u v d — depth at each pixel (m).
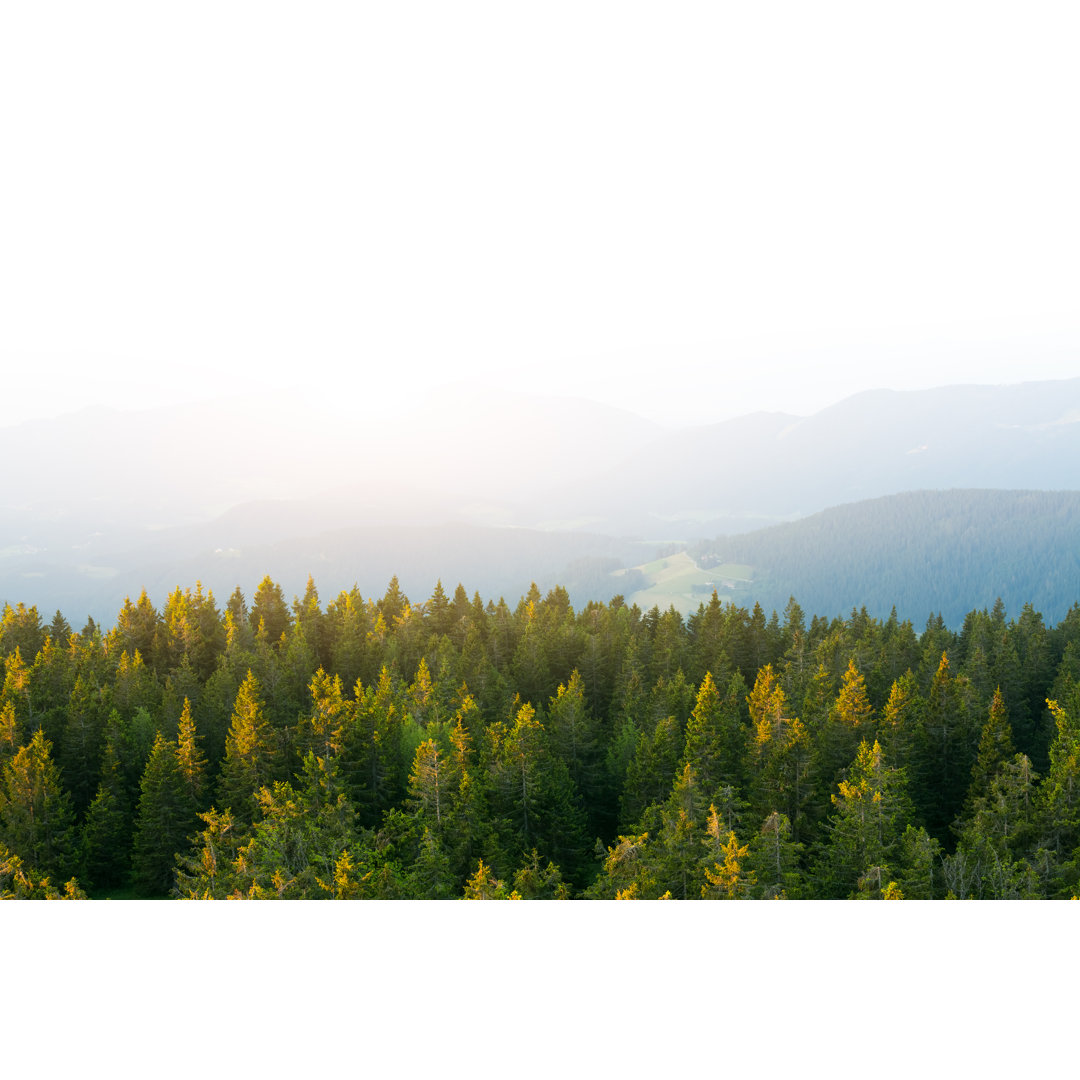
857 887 39.41
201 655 99.38
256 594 116.25
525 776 52.72
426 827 45.47
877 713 74.50
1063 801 43.62
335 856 39.75
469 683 86.00
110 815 58.62
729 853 35.44
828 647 92.94
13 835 55.09
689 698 76.44
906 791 50.84
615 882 40.12
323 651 105.19
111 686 84.00
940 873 41.59
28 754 59.12
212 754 73.44
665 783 57.66
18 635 100.94
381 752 57.91
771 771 50.97
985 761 53.66
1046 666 90.56
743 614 114.50
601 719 93.62
